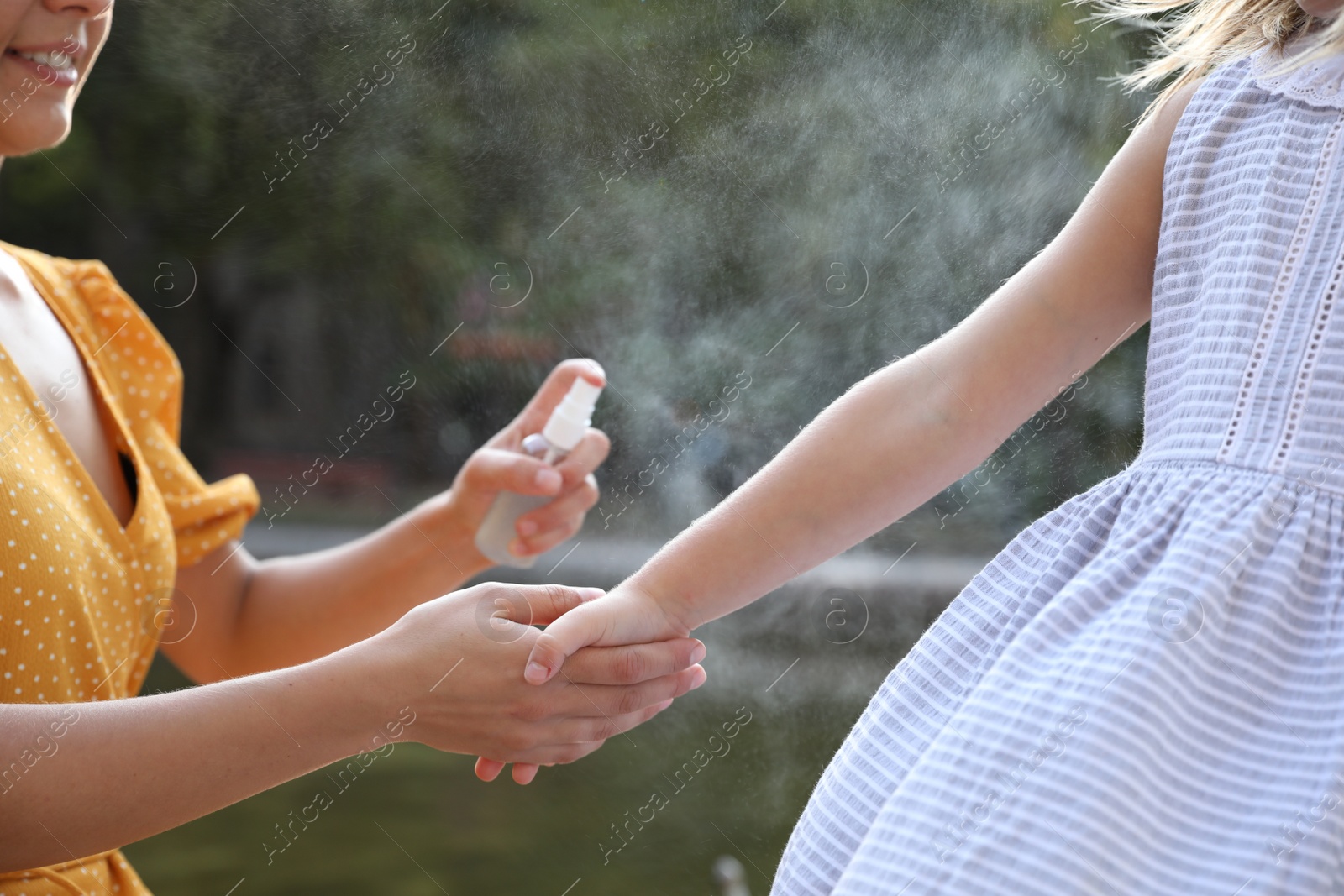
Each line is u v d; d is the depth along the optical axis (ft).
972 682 5.32
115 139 14.53
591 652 5.56
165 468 6.05
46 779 5.34
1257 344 5.22
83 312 5.99
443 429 17.10
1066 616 5.24
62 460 5.70
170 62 12.87
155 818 5.40
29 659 5.55
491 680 5.53
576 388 6.27
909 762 5.31
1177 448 5.27
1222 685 5.02
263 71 12.50
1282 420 5.20
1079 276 5.50
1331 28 5.25
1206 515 5.20
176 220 16.17
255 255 16.12
